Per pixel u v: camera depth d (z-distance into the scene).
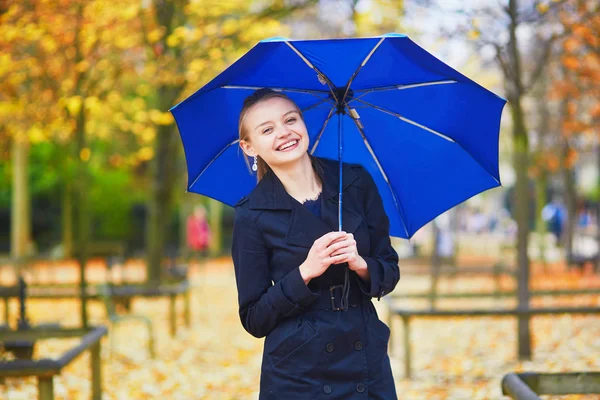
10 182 36.75
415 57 3.18
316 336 3.17
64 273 27.42
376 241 3.39
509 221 39.00
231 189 3.71
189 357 11.24
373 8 11.67
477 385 8.83
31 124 15.75
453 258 22.78
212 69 14.25
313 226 3.23
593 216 44.72
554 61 14.14
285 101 3.30
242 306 3.26
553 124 23.19
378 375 3.25
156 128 16.73
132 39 14.31
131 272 27.20
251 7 15.05
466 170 3.68
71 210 31.89
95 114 16.31
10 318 14.90
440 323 14.31
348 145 3.78
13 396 8.26
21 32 11.83
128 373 10.03
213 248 38.06
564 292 12.77
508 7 9.71
